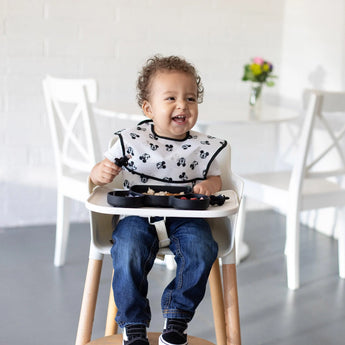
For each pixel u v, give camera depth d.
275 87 3.30
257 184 2.35
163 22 2.99
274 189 2.28
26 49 2.77
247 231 2.94
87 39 2.86
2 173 2.85
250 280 2.29
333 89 2.90
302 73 3.11
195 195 1.24
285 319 1.95
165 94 1.30
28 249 2.56
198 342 1.33
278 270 2.41
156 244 1.30
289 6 3.19
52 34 2.79
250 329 1.87
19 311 1.94
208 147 1.38
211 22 3.08
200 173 1.38
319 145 2.99
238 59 3.18
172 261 2.35
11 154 2.84
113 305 1.50
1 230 2.83
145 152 1.34
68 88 2.15
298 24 3.12
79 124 2.93
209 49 3.11
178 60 1.35
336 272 2.42
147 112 1.38
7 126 2.81
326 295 2.17
